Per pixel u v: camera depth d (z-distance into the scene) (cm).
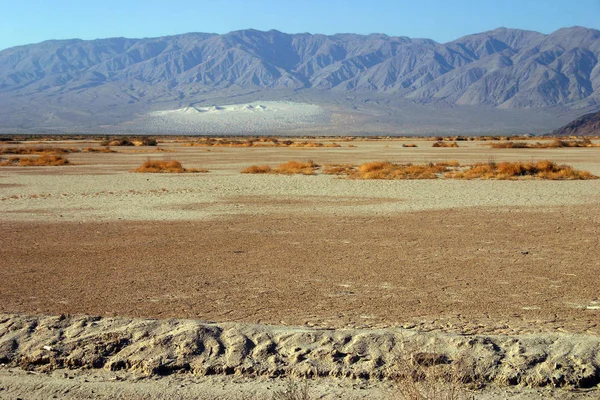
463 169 4781
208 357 806
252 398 715
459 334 856
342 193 3170
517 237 1850
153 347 823
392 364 770
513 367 757
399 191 3234
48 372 800
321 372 768
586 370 750
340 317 1030
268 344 820
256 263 1518
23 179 4272
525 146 9231
